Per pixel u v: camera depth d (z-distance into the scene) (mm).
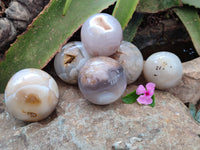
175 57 245
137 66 242
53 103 218
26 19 263
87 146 185
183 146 186
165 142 188
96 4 262
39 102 205
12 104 205
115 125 202
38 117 216
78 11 259
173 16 351
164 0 303
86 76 204
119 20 256
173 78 240
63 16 255
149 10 308
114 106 226
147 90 233
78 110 219
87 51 234
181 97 279
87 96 211
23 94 201
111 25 216
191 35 304
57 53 251
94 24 215
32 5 263
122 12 253
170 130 199
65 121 208
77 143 188
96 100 211
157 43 357
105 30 213
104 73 201
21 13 257
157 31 355
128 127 201
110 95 208
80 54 239
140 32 351
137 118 210
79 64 238
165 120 210
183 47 350
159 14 350
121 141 188
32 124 214
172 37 358
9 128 222
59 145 190
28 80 206
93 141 189
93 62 211
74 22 256
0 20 251
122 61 237
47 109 214
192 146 187
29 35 252
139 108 226
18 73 216
